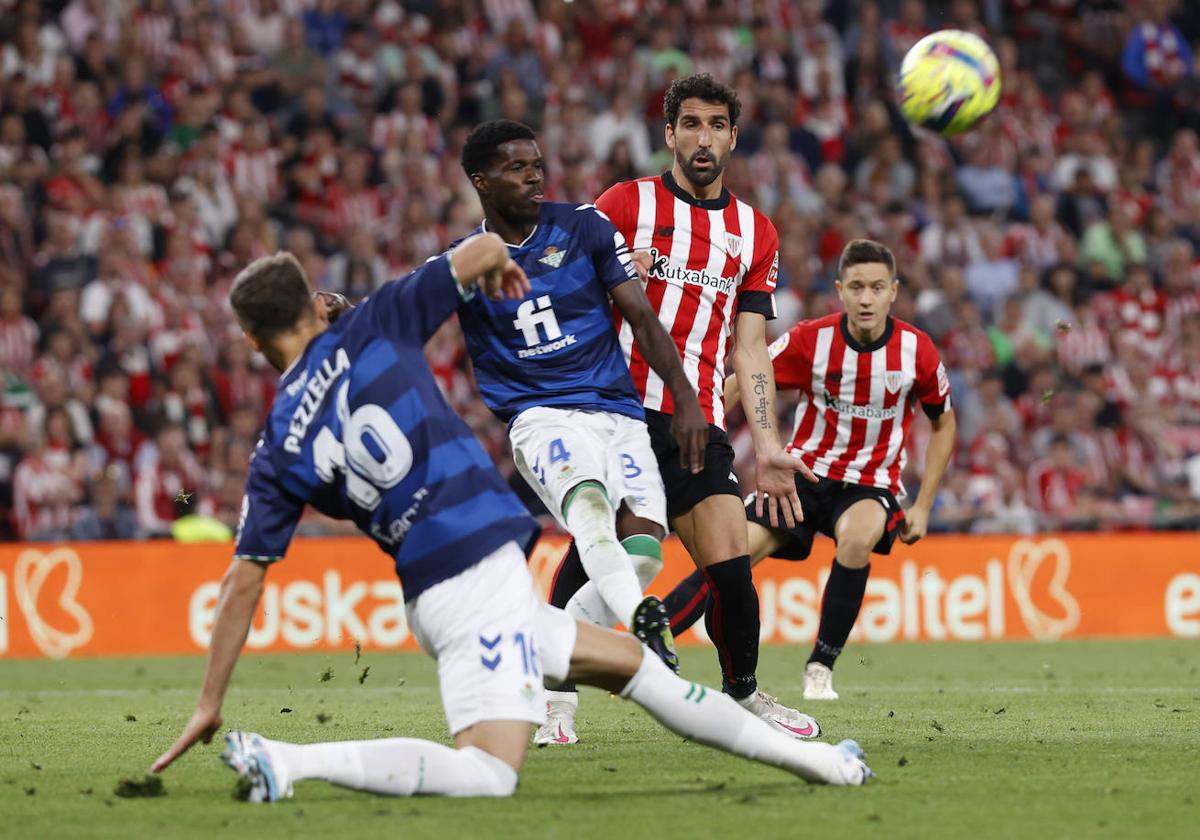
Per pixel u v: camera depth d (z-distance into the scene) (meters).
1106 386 50.03
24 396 42.34
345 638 38.25
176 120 51.03
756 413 18.22
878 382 23.98
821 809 12.07
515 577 12.45
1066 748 16.62
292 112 53.25
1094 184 58.31
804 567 40.16
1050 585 41.25
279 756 12.29
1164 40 64.12
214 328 46.59
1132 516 43.66
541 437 16.22
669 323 17.92
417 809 12.01
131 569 37.75
